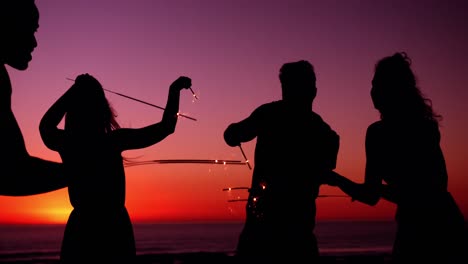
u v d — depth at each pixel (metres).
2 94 0.98
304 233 3.06
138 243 102.88
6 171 0.96
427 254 2.86
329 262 12.99
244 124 3.21
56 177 1.02
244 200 3.31
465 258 2.83
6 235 176.25
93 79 2.92
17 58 1.09
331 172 3.21
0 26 1.05
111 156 2.80
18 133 1.00
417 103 3.10
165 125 2.87
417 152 3.02
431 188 2.97
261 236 3.03
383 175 3.13
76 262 2.66
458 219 2.92
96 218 2.71
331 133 3.26
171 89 2.99
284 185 3.06
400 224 3.02
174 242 106.69
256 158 3.19
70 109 2.79
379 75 3.18
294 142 3.10
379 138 3.12
